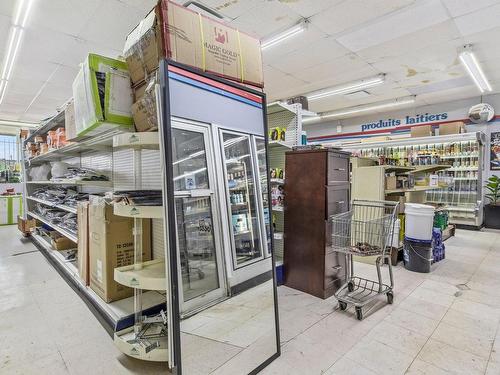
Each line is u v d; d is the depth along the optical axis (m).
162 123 1.65
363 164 4.73
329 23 4.27
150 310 2.21
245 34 2.21
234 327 1.95
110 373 1.85
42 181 5.03
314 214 3.09
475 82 6.65
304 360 1.98
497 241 5.77
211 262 2.06
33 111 9.07
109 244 2.37
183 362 1.65
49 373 1.85
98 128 2.18
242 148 2.18
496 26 4.31
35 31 4.42
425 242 3.81
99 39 4.68
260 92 2.27
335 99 8.41
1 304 2.82
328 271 3.05
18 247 5.21
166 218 1.63
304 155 3.18
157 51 1.78
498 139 7.71
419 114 9.23
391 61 5.66
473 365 1.94
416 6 3.83
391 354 2.05
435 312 2.70
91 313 2.62
